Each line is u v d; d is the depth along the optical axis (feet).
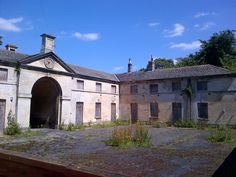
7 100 67.36
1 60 65.46
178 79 93.09
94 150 41.55
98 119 97.66
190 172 27.07
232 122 80.53
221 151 39.50
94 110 96.07
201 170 27.86
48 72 78.48
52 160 5.38
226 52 136.26
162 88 97.19
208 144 47.70
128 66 118.62
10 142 52.06
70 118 85.81
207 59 140.56
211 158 34.17
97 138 57.77
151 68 112.16
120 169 28.17
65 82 84.58
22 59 71.51
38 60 75.20
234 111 80.59
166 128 85.10
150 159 33.83
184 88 91.56
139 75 107.76
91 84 95.61
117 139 47.52
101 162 31.99
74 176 4.80
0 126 65.77
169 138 57.26
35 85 86.53
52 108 85.40
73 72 87.10
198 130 77.20
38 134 66.64
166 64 172.55
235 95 80.89
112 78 109.29
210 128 81.35
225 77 83.56
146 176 25.38
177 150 40.98
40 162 5.24
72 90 87.40
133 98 105.09
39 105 89.61
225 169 22.91
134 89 105.60
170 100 94.63
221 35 136.05
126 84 108.06
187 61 149.69
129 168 28.66
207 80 86.99
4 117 66.74
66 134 66.85
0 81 65.98
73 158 34.71
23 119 70.74
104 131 74.43
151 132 71.00
